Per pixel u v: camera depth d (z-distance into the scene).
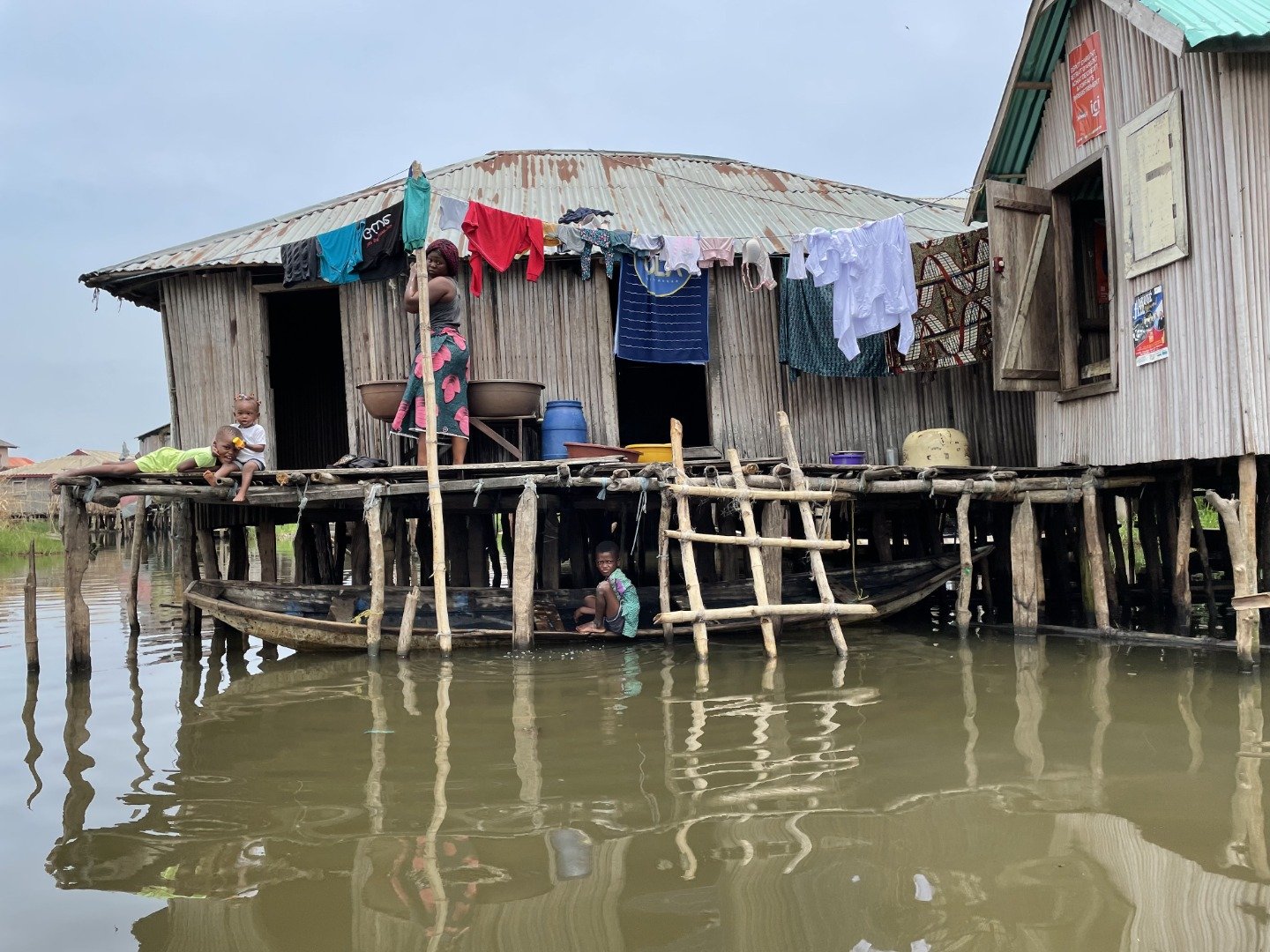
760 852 3.54
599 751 4.88
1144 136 7.42
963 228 11.42
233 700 6.44
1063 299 8.62
